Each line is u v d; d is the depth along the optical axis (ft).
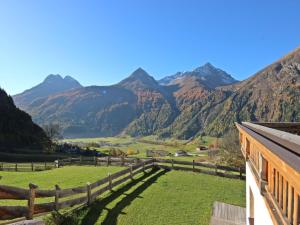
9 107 286.46
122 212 42.55
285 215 11.91
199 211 44.68
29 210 28.71
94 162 100.53
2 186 26.58
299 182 8.52
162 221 40.19
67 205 37.73
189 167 79.92
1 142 224.53
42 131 291.38
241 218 42.04
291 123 31.14
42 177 71.05
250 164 24.22
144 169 74.59
